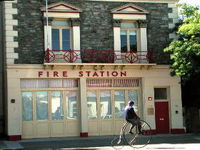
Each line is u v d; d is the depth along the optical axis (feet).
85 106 82.28
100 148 60.90
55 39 82.28
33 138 80.07
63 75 81.41
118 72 84.33
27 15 81.00
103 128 83.76
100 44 83.97
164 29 87.97
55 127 81.61
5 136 82.17
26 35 80.64
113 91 85.05
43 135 80.79
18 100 78.95
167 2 88.58
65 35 82.99
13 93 78.69
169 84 86.94
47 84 81.82
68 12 82.53
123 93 85.66
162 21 88.02
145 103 85.30
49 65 79.61
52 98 82.07
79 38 82.84
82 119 81.97
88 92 83.71
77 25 82.89
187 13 82.28
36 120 80.69
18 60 79.77
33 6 81.41
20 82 79.87
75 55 81.66
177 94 87.35
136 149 58.18
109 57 83.56
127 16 85.66
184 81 85.46
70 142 71.77
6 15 79.87
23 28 80.59
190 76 81.51
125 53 84.69
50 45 81.25
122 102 85.40
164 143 66.54
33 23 81.15
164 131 86.43
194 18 76.69
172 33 88.17
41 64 80.38
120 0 85.56
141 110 85.97
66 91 82.69
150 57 85.25
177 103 87.25
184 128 87.71
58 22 82.74
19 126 78.59
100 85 84.38
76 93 83.15
